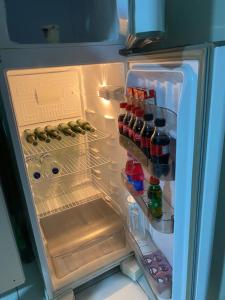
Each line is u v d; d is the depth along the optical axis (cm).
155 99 84
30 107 141
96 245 129
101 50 86
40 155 143
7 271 100
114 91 112
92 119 151
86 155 168
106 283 125
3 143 113
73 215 142
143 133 84
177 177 68
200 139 61
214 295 88
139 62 84
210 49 54
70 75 146
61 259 121
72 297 112
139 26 68
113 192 150
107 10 87
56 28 92
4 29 71
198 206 70
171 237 103
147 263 111
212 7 68
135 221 131
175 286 84
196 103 59
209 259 80
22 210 125
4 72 74
